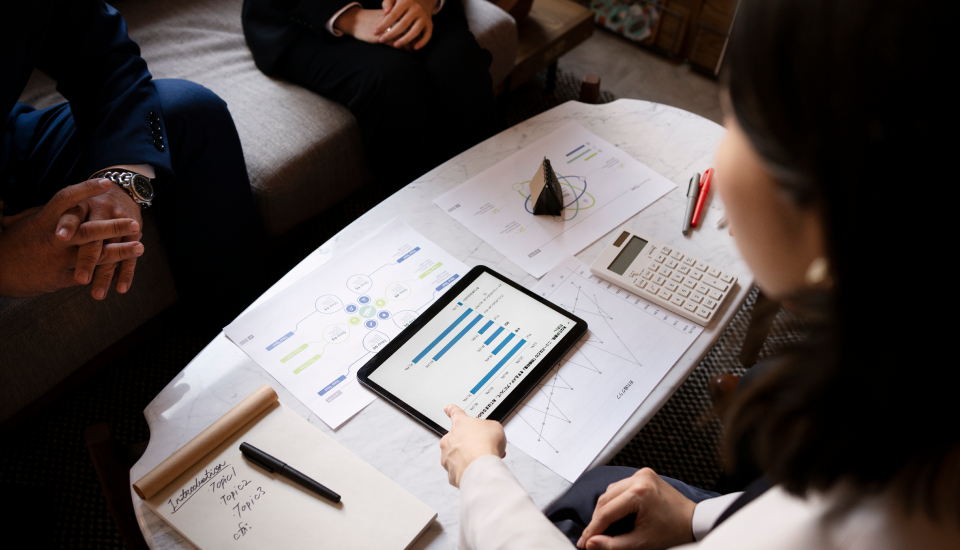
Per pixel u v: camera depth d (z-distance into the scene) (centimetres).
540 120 145
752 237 42
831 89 30
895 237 30
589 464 86
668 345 100
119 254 107
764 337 133
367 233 118
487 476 69
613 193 128
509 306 104
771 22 32
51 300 127
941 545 38
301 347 99
